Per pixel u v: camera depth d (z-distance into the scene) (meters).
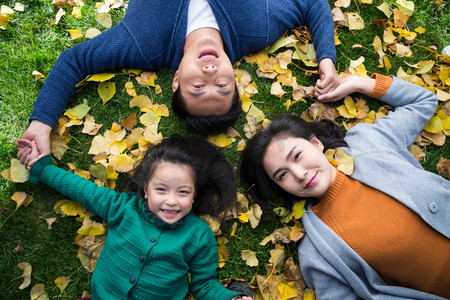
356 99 1.77
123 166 1.62
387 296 1.43
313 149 1.51
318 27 1.73
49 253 1.60
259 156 1.57
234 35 1.65
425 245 1.41
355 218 1.48
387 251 1.42
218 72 1.48
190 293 1.57
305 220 1.58
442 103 1.77
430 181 1.49
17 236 1.60
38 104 1.57
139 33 1.61
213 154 1.60
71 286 1.58
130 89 1.72
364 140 1.61
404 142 1.61
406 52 1.83
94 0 1.86
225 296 1.42
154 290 1.41
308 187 1.49
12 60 1.76
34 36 1.81
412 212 1.44
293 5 1.75
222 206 1.62
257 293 1.59
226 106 1.56
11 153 1.66
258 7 1.66
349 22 1.83
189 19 1.62
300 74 1.81
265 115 1.76
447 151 1.76
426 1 1.90
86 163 1.68
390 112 1.68
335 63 1.71
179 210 1.43
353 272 1.44
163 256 1.42
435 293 1.43
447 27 1.88
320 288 1.49
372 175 1.51
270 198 1.69
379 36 1.87
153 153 1.50
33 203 1.62
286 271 1.59
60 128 1.65
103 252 1.50
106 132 1.69
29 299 1.56
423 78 1.82
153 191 1.42
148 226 1.47
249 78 1.75
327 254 1.47
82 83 1.68
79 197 1.50
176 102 1.60
